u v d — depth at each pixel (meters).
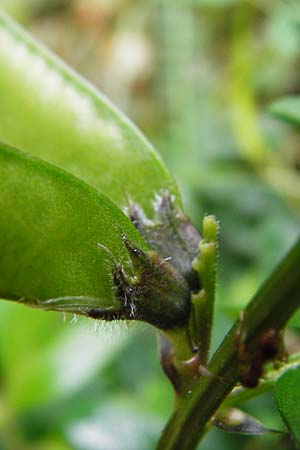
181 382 0.07
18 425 0.11
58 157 0.07
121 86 0.20
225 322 0.12
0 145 0.06
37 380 0.11
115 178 0.07
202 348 0.07
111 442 0.11
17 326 0.11
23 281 0.06
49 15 0.22
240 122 0.16
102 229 0.06
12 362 0.11
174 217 0.07
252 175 0.16
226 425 0.07
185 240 0.07
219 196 0.16
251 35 0.18
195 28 0.19
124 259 0.06
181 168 0.16
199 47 0.19
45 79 0.07
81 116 0.07
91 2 0.21
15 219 0.06
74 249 0.06
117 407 0.11
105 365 0.11
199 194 0.16
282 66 0.18
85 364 0.11
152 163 0.07
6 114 0.07
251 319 0.06
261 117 0.17
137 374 0.13
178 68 0.19
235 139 0.16
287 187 0.16
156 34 0.20
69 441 0.11
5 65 0.07
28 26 0.22
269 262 0.15
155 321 0.06
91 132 0.07
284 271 0.06
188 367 0.07
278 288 0.06
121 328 0.06
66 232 0.06
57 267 0.06
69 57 0.22
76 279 0.06
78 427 0.11
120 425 0.11
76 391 0.11
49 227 0.06
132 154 0.07
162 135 0.18
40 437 0.11
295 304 0.06
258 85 0.18
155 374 0.13
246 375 0.06
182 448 0.06
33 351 0.11
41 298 0.06
